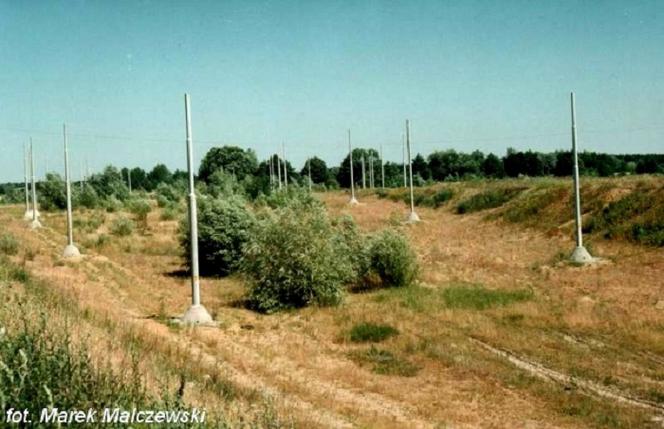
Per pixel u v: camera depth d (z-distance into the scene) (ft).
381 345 60.44
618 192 132.05
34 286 53.47
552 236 130.31
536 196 159.02
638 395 45.75
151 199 284.00
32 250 105.81
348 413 41.37
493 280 92.27
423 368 53.67
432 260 113.19
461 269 103.35
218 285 94.58
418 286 88.69
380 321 68.59
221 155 312.50
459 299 77.30
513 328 64.13
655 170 259.80
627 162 285.23
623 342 58.39
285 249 77.30
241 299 83.25
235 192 210.38
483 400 45.73
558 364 53.06
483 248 126.21
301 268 77.00
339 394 46.78
